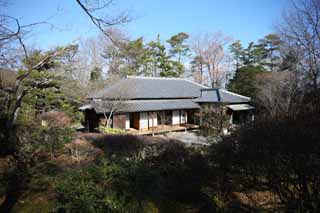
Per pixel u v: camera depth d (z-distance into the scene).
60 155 7.01
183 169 6.62
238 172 5.34
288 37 14.35
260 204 5.09
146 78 24.53
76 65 21.64
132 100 20.03
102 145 8.22
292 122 4.16
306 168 3.49
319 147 3.46
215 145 6.32
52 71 15.70
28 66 10.32
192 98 24.06
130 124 20.52
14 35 7.35
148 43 35.56
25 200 4.03
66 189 3.55
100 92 19.91
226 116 16.55
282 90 15.52
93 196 3.41
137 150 7.82
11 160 5.77
